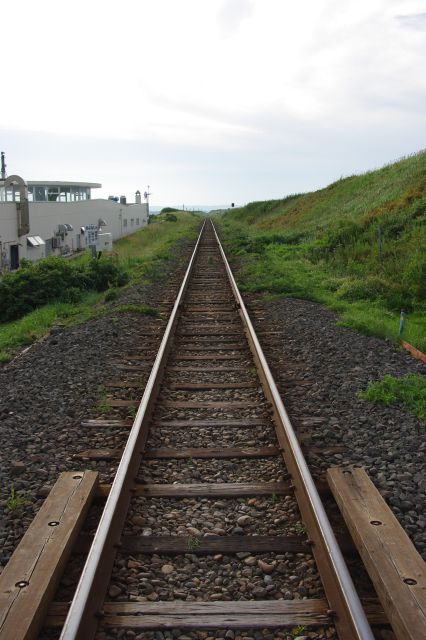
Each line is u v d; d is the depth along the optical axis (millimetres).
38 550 3533
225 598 3398
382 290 14586
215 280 17266
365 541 3572
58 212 29406
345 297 14539
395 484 4656
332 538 3518
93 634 3002
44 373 8016
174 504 4441
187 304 13102
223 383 7328
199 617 3148
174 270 20422
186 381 7449
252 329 9477
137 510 4324
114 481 4273
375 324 10648
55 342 10055
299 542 3896
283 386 7285
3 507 4387
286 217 47969
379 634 3066
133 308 12211
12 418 6258
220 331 10266
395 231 19859
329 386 7238
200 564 3717
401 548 3492
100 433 5852
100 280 17688
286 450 5164
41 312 14242
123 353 9016
